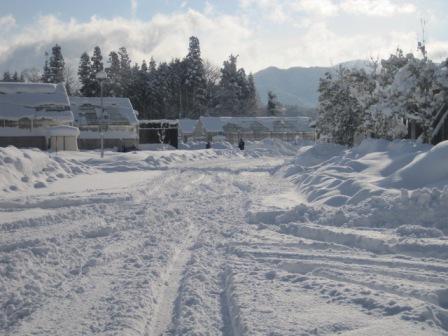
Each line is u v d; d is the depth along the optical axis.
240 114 115.06
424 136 23.52
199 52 112.25
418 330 5.16
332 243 9.83
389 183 14.02
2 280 7.39
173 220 13.09
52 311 6.15
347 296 6.38
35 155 23.23
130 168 31.62
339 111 33.22
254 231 11.41
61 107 56.84
